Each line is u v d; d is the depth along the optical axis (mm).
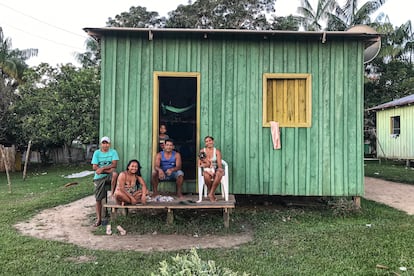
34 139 15945
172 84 8727
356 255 4105
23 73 18078
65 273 3699
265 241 4754
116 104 6406
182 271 2355
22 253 4344
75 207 7207
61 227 5672
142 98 6422
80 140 16531
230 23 21641
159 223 5676
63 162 19609
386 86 21953
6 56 19672
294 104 6594
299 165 6484
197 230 5359
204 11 21766
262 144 6500
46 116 15359
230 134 6504
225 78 6504
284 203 7188
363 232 4996
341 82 6500
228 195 6184
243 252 4301
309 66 6512
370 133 21328
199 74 6488
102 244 4781
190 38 6480
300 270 3693
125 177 5547
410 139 14844
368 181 10609
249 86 6523
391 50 20922
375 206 6949
